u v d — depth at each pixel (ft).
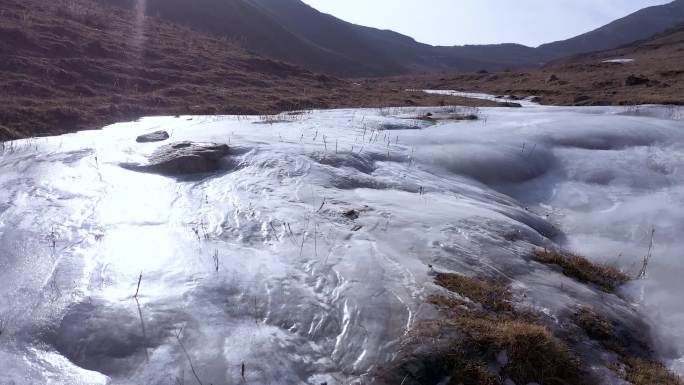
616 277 22.56
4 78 57.06
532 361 15.29
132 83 69.46
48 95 56.18
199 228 22.07
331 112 58.34
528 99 86.89
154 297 16.58
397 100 81.82
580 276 21.88
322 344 15.26
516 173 35.27
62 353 14.29
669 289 21.77
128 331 14.97
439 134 42.63
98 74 68.08
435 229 23.00
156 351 14.29
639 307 20.42
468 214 25.46
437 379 14.42
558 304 18.53
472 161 35.40
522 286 19.54
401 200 26.66
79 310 15.85
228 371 13.69
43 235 21.04
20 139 38.91
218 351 14.39
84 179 28.19
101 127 46.29
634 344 17.72
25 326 15.16
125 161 31.37
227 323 15.62
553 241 26.73
